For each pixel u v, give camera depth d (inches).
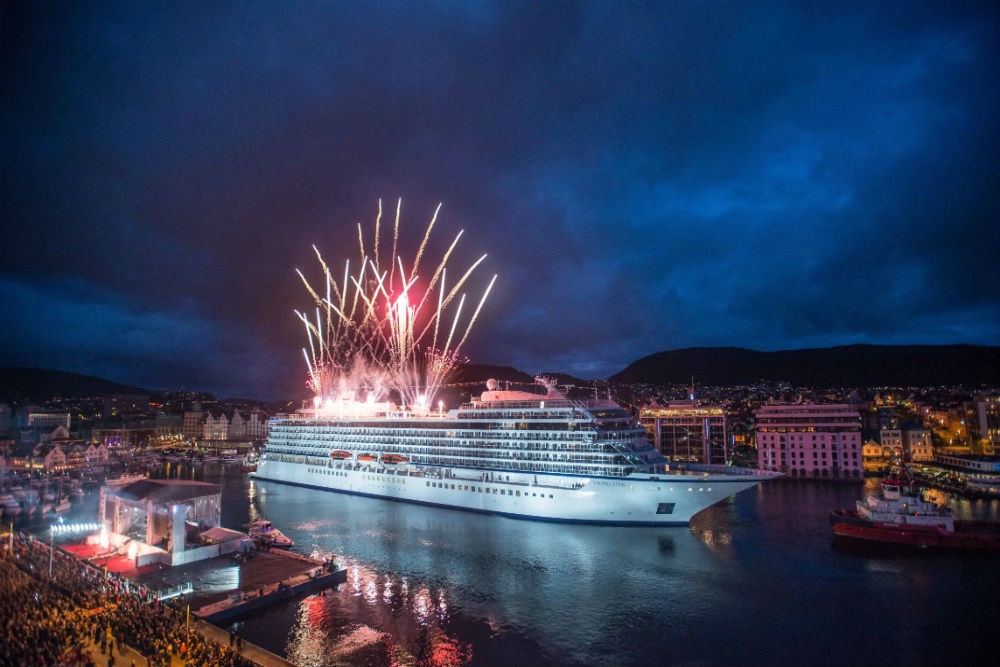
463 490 3996.1
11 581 2181.3
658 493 3351.4
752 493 4852.4
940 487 5083.7
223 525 3654.0
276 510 4087.1
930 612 2193.7
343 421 5034.5
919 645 1932.8
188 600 2169.0
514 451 3796.8
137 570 2432.3
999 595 2361.0
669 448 6825.8
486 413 4005.9
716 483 3297.2
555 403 3754.9
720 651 1892.2
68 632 1691.7
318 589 2396.7
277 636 1974.7
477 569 2672.2
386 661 1815.9
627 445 3592.5
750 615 2165.4
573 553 2918.3
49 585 2155.5
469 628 2048.5
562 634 2007.9
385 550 2984.7
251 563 2642.7
